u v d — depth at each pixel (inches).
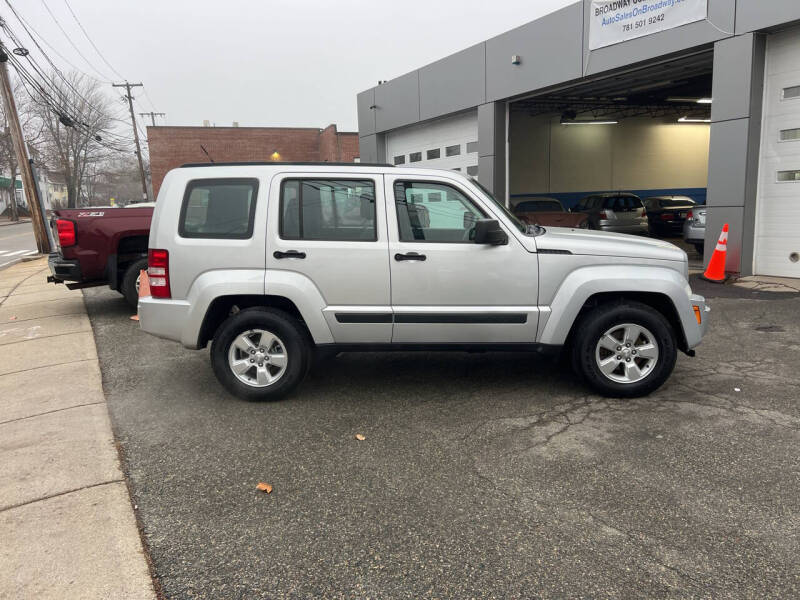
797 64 358.0
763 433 155.7
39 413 186.2
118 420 179.0
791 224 372.8
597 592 97.1
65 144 2127.2
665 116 970.7
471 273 179.8
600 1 456.8
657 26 419.2
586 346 180.9
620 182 1013.2
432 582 100.9
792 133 365.4
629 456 145.0
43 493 133.4
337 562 107.1
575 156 981.8
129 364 241.8
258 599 97.7
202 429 169.9
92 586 100.9
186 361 244.2
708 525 115.0
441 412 178.2
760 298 327.3
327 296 181.9
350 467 144.0
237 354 190.2
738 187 381.1
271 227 181.2
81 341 283.3
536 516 120.0
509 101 578.6
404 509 124.3
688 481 132.0
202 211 185.0
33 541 114.3
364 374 217.9
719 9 379.2
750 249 389.4
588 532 114.0
